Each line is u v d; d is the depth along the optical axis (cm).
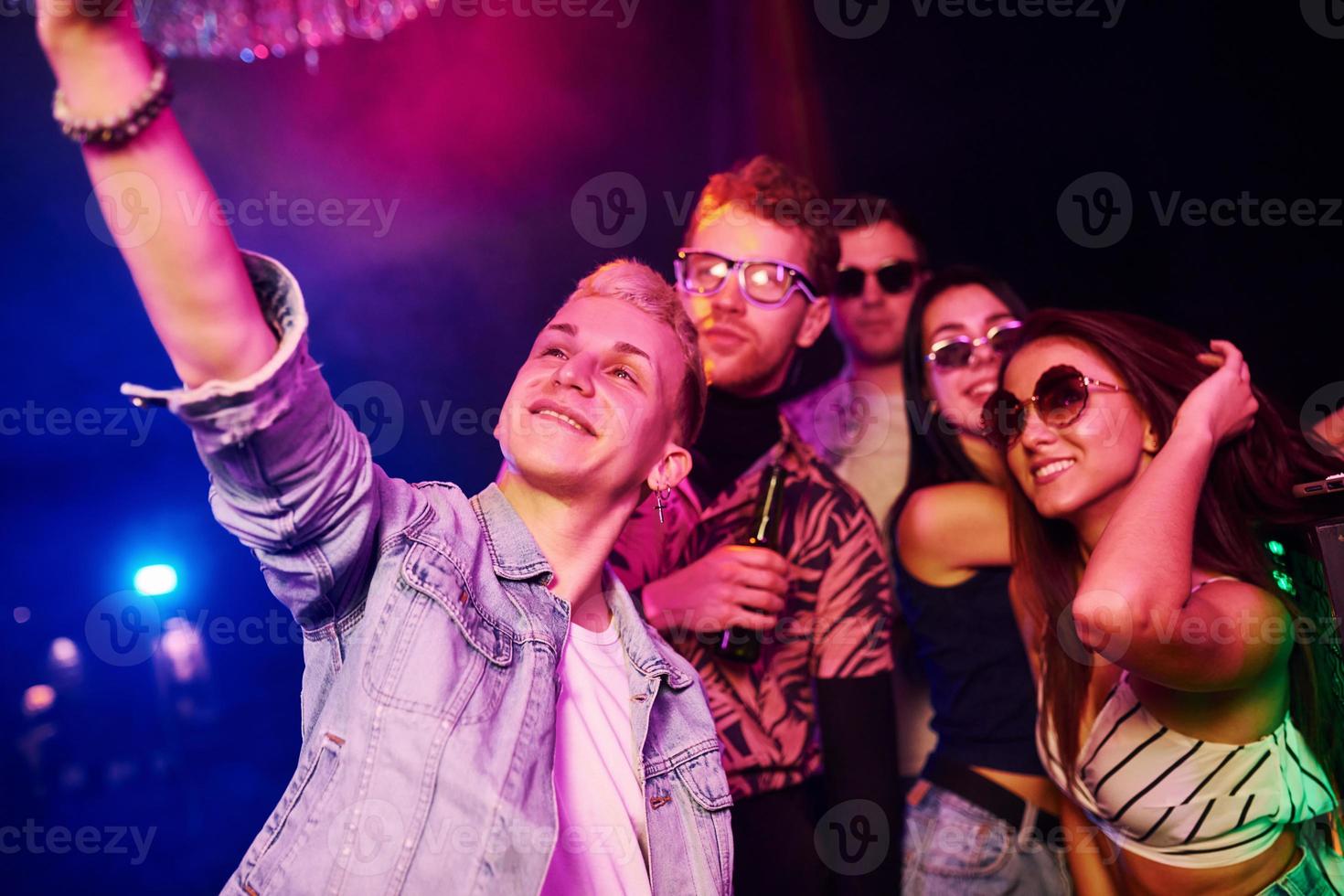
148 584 376
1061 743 237
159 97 87
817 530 261
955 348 271
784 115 304
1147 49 297
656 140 316
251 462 98
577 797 125
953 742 254
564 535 134
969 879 246
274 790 366
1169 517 188
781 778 248
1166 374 230
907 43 301
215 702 375
